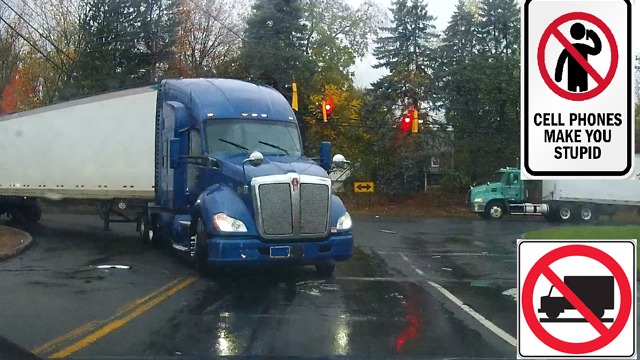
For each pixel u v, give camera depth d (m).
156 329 8.39
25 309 9.55
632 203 32.47
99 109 19.36
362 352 7.37
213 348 7.48
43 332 8.18
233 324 8.72
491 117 43.72
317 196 11.87
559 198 33.84
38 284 11.76
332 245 11.92
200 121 13.40
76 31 43.72
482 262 15.89
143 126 18.02
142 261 15.05
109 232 22.77
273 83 40.53
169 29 43.44
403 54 46.09
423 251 18.41
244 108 13.71
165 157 15.46
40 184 21.86
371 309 9.85
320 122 41.19
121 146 18.69
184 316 9.19
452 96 43.50
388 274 13.63
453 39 45.81
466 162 43.81
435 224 31.27
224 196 12.01
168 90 15.54
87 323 8.69
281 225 11.60
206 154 13.05
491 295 11.14
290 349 7.47
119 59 42.72
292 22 42.03
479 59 43.75
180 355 7.18
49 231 22.95
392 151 43.69
